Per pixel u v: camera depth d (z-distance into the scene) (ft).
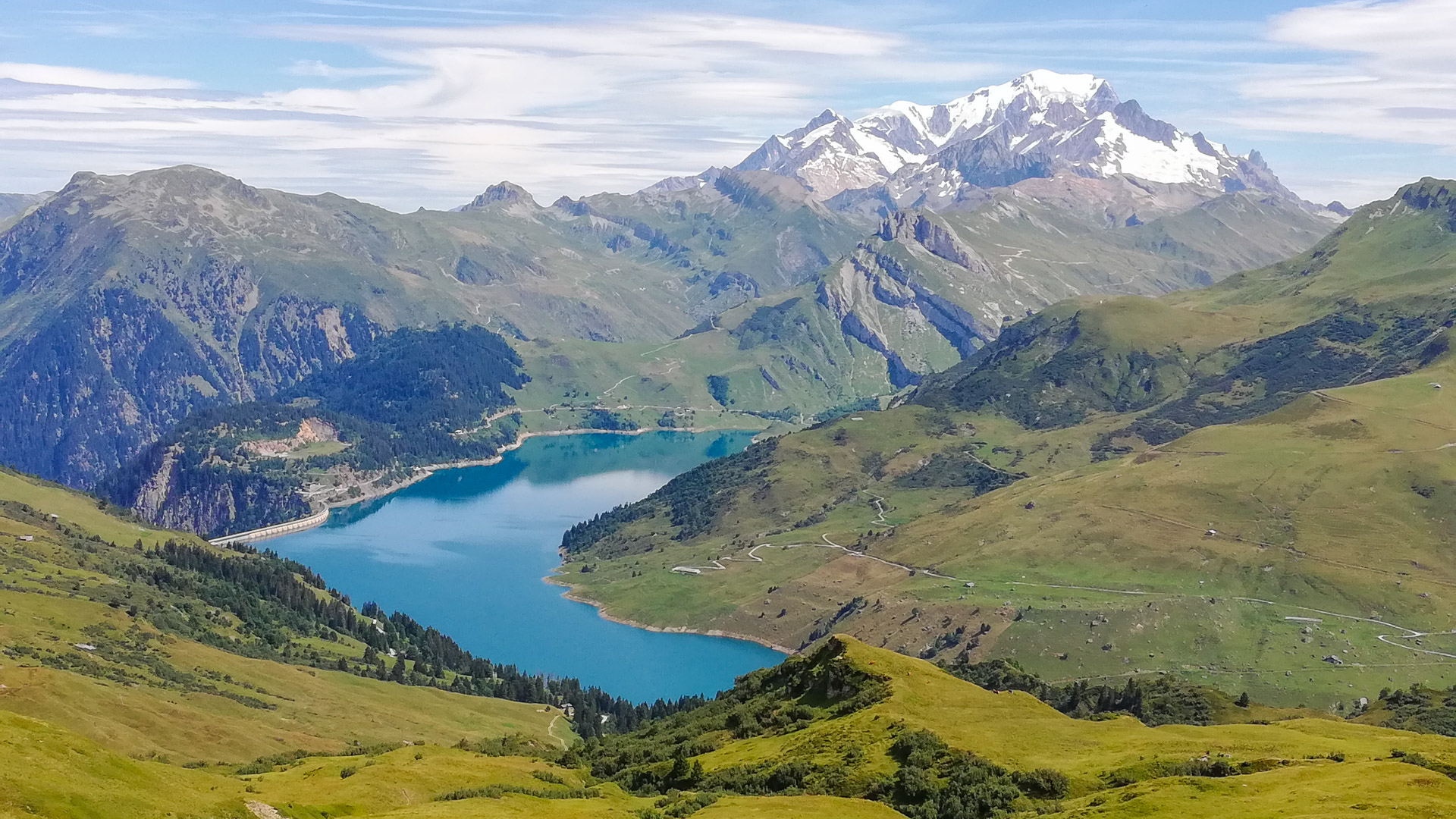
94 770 548.72
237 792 609.42
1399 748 604.08
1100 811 520.42
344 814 631.97
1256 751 616.80
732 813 589.32
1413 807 459.32
